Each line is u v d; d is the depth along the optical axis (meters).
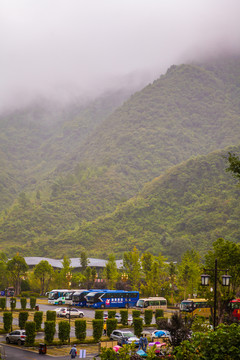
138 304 110.12
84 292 112.81
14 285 155.25
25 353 52.12
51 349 55.88
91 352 54.00
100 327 62.00
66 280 157.38
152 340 58.94
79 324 61.72
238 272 63.22
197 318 40.34
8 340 60.09
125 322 79.19
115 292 111.50
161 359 22.75
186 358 20.03
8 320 67.69
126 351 21.98
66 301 118.69
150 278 137.12
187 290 125.25
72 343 59.28
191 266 124.56
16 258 152.88
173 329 38.88
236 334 19.72
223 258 63.06
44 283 167.75
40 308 108.44
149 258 149.88
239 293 80.81
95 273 165.00
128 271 157.38
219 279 63.50
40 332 68.75
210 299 64.19
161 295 138.62
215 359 19.31
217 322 61.72
